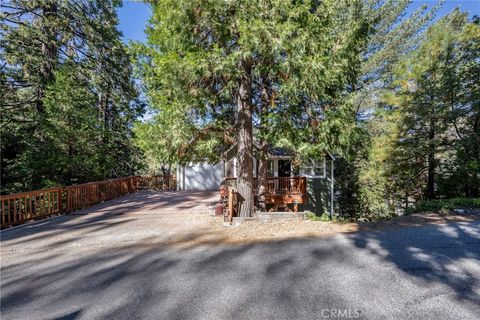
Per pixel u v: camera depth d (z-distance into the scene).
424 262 3.45
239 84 6.06
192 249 4.26
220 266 3.51
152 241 4.75
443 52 9.37
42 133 9.98
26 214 6.31
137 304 2.60
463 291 2.68
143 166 16.08
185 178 15.97
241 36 4.67
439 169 10.34
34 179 9.89
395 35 12.97
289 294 2.70
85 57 12.16
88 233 5.32
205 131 6.39
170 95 5.50
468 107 9.03
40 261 3.86
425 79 9.61
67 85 9.79
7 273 3.45
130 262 3.75
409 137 10.18
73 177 10.83
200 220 6.45
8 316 2.46
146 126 5.83
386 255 3.73
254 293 2.74
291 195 10.49
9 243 4.71
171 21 5.09
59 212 7.23
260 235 4.94
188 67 4.80
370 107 13.22
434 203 7.92
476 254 3.72
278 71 5.33
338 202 13.13
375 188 11.49
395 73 10.77
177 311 2.45
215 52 4.89
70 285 3.06
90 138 10.61
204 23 4.99
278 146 5.79
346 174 12.61
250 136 6.51
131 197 11.18
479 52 8.91
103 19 12.15
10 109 10.05
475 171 9.13
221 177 16.17
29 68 10.26
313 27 5.27
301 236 4.79
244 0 4.67
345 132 5.65
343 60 5.66
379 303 2.48
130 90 14.01
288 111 6.03
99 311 2.49
